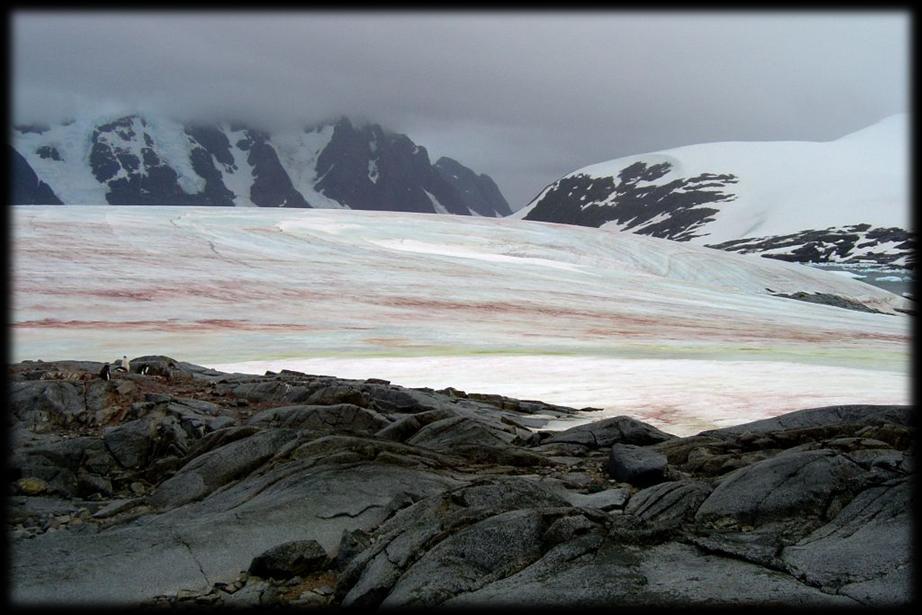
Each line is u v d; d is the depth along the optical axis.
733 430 10.77
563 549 5.29
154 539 6.32
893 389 17.53
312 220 82.81
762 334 38.56
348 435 9.41
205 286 44.56
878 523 5.46
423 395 14.01
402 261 61.41
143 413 11.23
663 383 18.97
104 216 70.94
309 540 5.98
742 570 4.92
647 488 7.30
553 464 9.51
